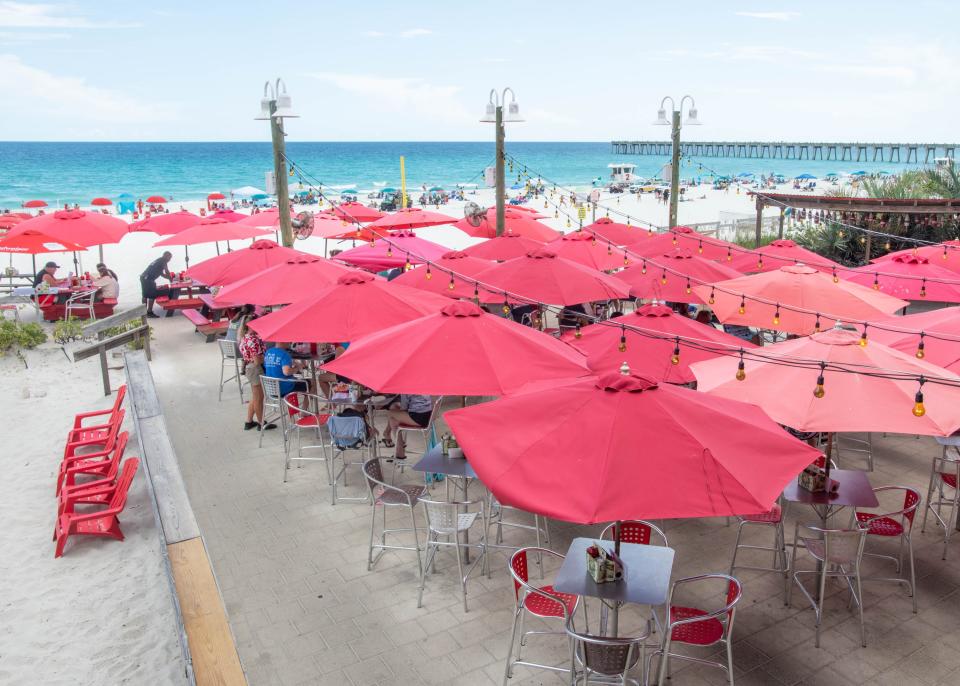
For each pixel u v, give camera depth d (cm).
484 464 432
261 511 803
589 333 862
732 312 942
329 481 875
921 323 779
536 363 664
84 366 1525
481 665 555
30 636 689
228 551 721
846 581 662
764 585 664
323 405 1062
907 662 557
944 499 812
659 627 516
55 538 861
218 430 1045
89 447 1108
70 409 1293
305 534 754
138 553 837
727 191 6303
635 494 394
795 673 545
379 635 591
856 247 1969
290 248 1345
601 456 412
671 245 1436
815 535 751
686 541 744
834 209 1783
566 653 568
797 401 545
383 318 819
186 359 1426
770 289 956
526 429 445
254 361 1019
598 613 626
